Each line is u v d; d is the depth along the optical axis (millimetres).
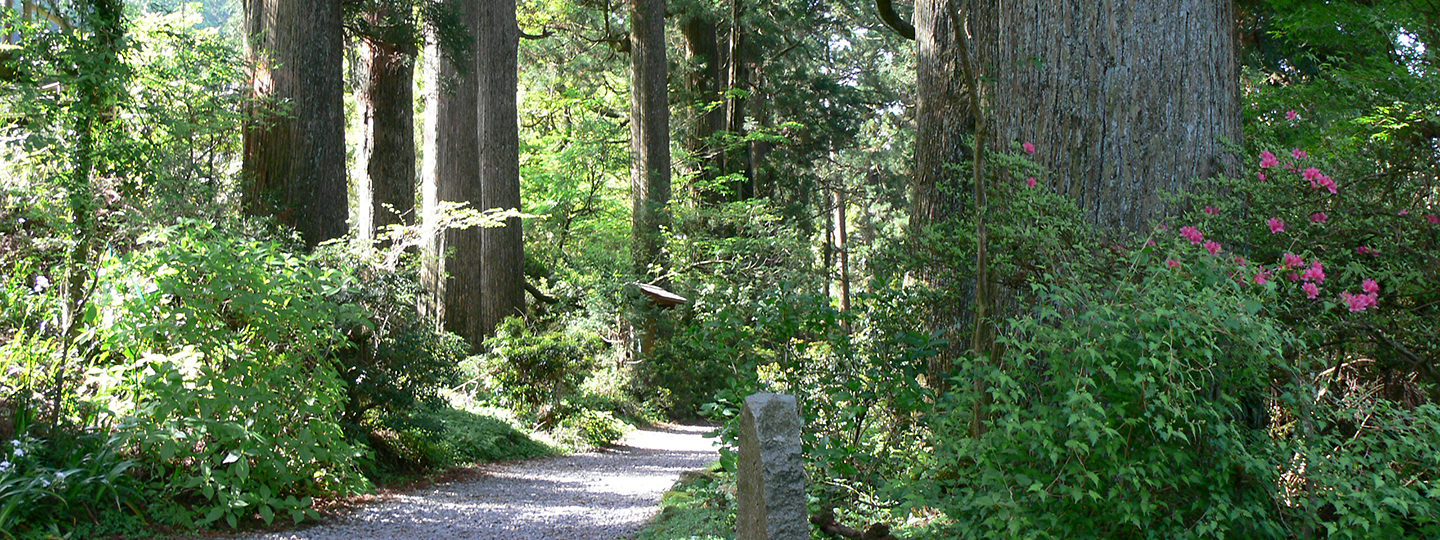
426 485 8383
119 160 7430
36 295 6668
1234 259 3709
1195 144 4500
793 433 3381
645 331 20031
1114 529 3441
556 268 23625
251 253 6492
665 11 23109
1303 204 4375
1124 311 3391
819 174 34188
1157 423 3111
